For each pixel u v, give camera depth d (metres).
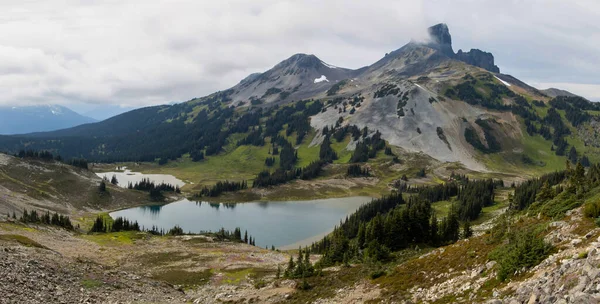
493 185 198.00
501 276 25.75
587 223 28.12
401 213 77.88
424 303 29.44
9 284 30.66
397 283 37.00
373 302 34.88
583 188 42.97
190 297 51.31
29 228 97.88
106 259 82.06
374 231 77.50
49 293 32.59
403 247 75.62
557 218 34.72
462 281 29.95
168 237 120.12
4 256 37.62
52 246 84.62
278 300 45.41
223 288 59.03
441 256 38.66
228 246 110.69
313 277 52.06
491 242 34.81
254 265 83.88
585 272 18.11
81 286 38.38
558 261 22.73
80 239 101.88
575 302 16.12
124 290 42.38
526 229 34.59
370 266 49.22
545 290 19.44
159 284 53.56
